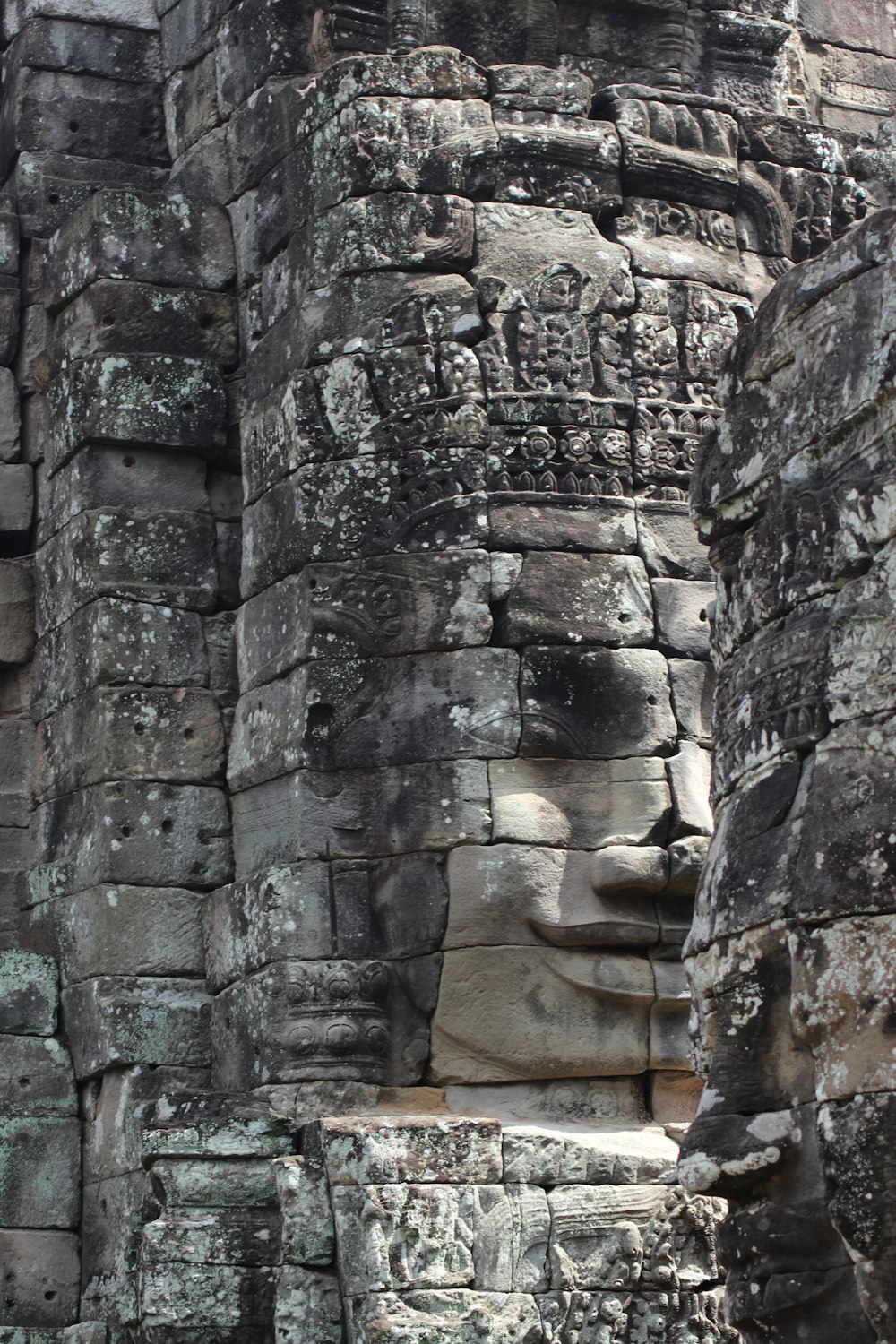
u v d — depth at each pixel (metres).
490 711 23.03
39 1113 24.23
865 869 16.19
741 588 18.17
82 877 24.55
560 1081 22.94
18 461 26.95
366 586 23.48
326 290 24.19
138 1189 23.20
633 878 22.77
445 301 23.86
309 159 24.62
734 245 25.08
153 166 27.92
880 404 17.05
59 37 27.92
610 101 24.88
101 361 25.27
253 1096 22.59
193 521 25.20
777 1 26.36
